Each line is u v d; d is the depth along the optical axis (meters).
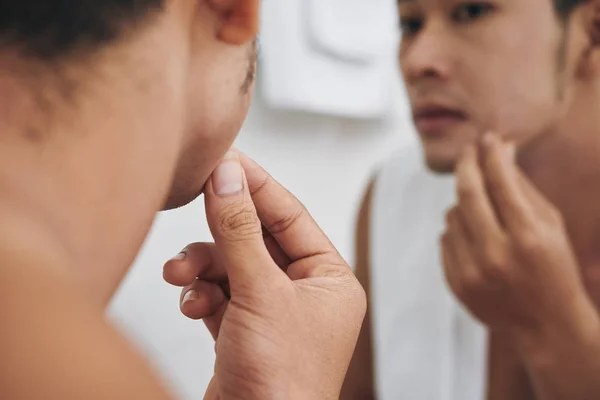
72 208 0.31
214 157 0.41
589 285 0.72
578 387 0.68
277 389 0.42
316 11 0.96
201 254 0.50
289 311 0.44
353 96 1.01
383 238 0.85
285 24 0.95
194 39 0.38
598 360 0.67
